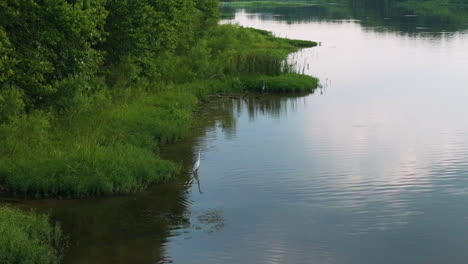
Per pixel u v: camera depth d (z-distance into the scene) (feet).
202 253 47.65
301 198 60.85
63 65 75.56
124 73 98.43
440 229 53.01
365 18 374.22
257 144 82.53
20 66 68.13
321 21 356.18
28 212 53.16
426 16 372.38
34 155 63.31
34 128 67.51
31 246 43.45
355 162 74.02
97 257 46.19
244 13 463.01
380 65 166.09
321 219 55.21
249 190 63.21
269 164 72.74
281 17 403.54
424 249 48.88
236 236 51.08
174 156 75.36
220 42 161.68
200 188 63.41
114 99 93.09
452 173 69.31
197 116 100.83
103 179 59.52
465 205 58.90
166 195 60.64
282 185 64.90
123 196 59.57
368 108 108.88
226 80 126.00
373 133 89.40
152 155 70.74
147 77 111.86
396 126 94.02
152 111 89.71
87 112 80.02
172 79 120.37
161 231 51.72
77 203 57.11
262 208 57.82
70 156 63.05
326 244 49.62
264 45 196.44
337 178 67.46
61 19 68.13
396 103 113.39
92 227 52.06
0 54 63.31
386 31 274.57
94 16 75.15
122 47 96.58
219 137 86.28
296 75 136.36
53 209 55.31
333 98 119.24
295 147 81.15
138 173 63.31
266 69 135.95
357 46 215.51
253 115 102.68
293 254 47.73
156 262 45.75
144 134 78.28
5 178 59.57
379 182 66.03
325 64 168.45
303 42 221.25
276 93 124.26
